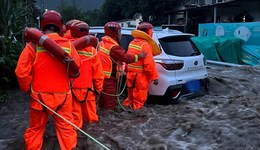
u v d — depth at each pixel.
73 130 4.11
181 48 6.43
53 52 3.76
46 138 4.61
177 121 5.29
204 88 6.82
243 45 12.89
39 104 3.92
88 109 4.84
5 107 6.45
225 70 10.49
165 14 34.41
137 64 5.83
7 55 7.45
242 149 4.10
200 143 4.42
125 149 4.35
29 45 3.83
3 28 8.34
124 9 39.34
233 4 21.39
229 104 6.04
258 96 7.26
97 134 4.81
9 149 4.56
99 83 4.77
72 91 4.46
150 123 5.24
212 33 14.84
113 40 5.54
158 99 6.27
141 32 5.72
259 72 10.06
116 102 5.99
